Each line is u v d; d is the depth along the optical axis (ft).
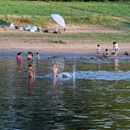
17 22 320.70
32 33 291.58
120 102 118.73
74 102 118.11
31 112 106.63
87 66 195.83
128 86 144.36
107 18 349.82
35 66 193.36
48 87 141.69
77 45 266.77
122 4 416.05
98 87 142.20
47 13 360.48
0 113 105.50
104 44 274.16
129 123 97.81
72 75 168.35
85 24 333.62
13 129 92.63
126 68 189.98
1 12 346.13
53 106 113.09
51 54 240.32
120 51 260.21
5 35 280.72
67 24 328.08
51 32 300.40
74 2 414.00
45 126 94.99
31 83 148.87
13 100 120.26
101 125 96.17
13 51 245.04
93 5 402.72
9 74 168.45
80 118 101.55
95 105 114.73
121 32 316.40
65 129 92.94
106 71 179.83
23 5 376.68
